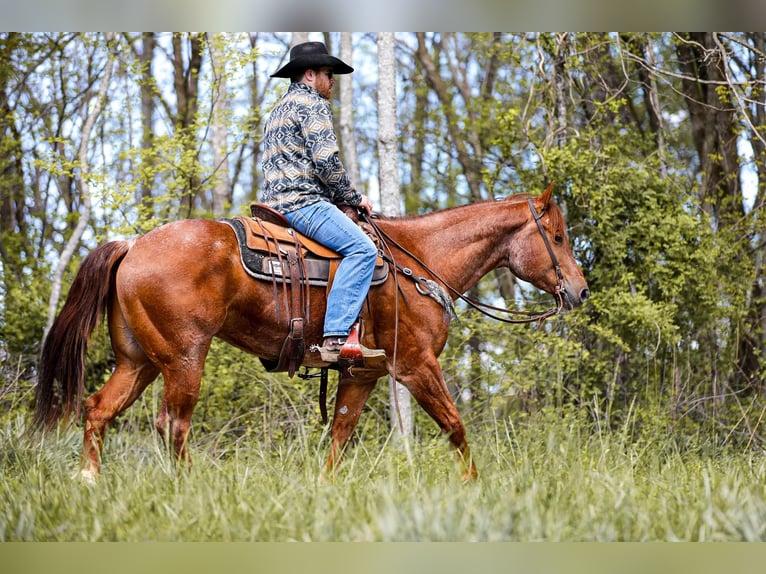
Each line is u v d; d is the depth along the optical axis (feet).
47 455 21.71
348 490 16.17
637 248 32.48
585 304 32.45
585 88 36.01
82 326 18.25
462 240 21.04
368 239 18.79
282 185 18.88
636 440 29.89
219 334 18.74
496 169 35.53
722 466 22.53
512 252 21.43
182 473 17.13
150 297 17.52
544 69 35.50
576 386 31.99
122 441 25.84
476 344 34.53
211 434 28.43
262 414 29.17
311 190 18.86
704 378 32.17
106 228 33.06
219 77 33.35
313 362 19.40
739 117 33.60
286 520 14.42
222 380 29.71
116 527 14.32
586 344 32.73
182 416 17.84
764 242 35.53
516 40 38.24
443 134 54.39
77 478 17.75
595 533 14.08
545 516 14.35
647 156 34.37
